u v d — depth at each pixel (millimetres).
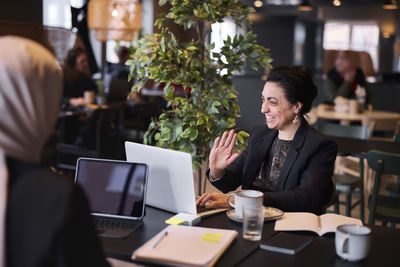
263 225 1775
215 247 1482
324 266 1431
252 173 2293
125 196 1817
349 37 15500
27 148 929
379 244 1611
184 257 1395
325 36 15766
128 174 1828
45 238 855
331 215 1839
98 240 942
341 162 4750
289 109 2184
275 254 1515
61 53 5453
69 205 878
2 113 897
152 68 2541
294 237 1634
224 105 2609
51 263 865
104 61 8383
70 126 5234
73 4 7137
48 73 954
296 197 1997
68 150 4781
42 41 5344
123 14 6008
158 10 8414
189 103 2689
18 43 938
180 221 1758
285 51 13953
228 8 2627
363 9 13922
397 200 3223
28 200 893
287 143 2254
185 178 1810
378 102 7734
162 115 2740
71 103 5191
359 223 1771
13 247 888
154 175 1912
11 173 923
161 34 2600
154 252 1433
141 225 1748
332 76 5957
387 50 14117
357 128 4277
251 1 12531
